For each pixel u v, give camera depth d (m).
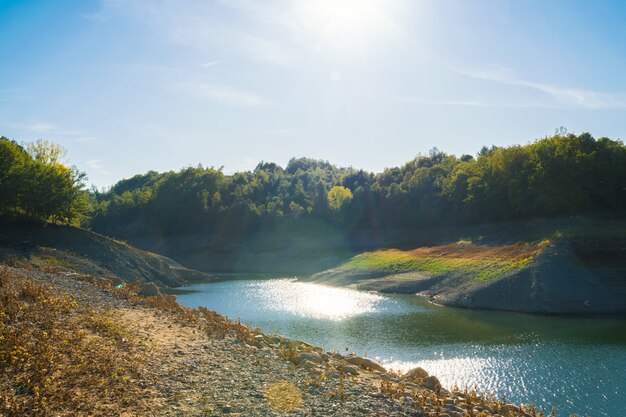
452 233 97.00
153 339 16.89
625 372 29.17
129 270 73.75
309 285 77.69
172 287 76.88
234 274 100.75
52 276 30.47
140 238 142.00
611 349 34.72
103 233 150.88
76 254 69.88
